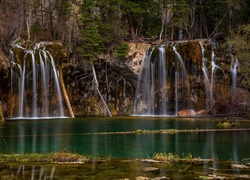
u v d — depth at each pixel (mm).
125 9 39406
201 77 36438
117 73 37938
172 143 15055
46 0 43562
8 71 32250
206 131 19531
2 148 13805
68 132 19828
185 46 36781
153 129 21125
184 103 36844
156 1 45594
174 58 36656
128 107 38531
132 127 22688
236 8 41062
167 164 10008
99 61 36781
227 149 13359
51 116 35000
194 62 36500
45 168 9266
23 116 33875
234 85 35312
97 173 8664
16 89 33344
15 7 37344
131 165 9797
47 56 34812
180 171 8961
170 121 27250
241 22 40219
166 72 36875
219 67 36125
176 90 36719
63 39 37844
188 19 43469
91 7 37906
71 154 10914
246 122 25234
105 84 38281
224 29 41594
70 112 34406
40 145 14648
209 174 8625
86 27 35750
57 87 35031
